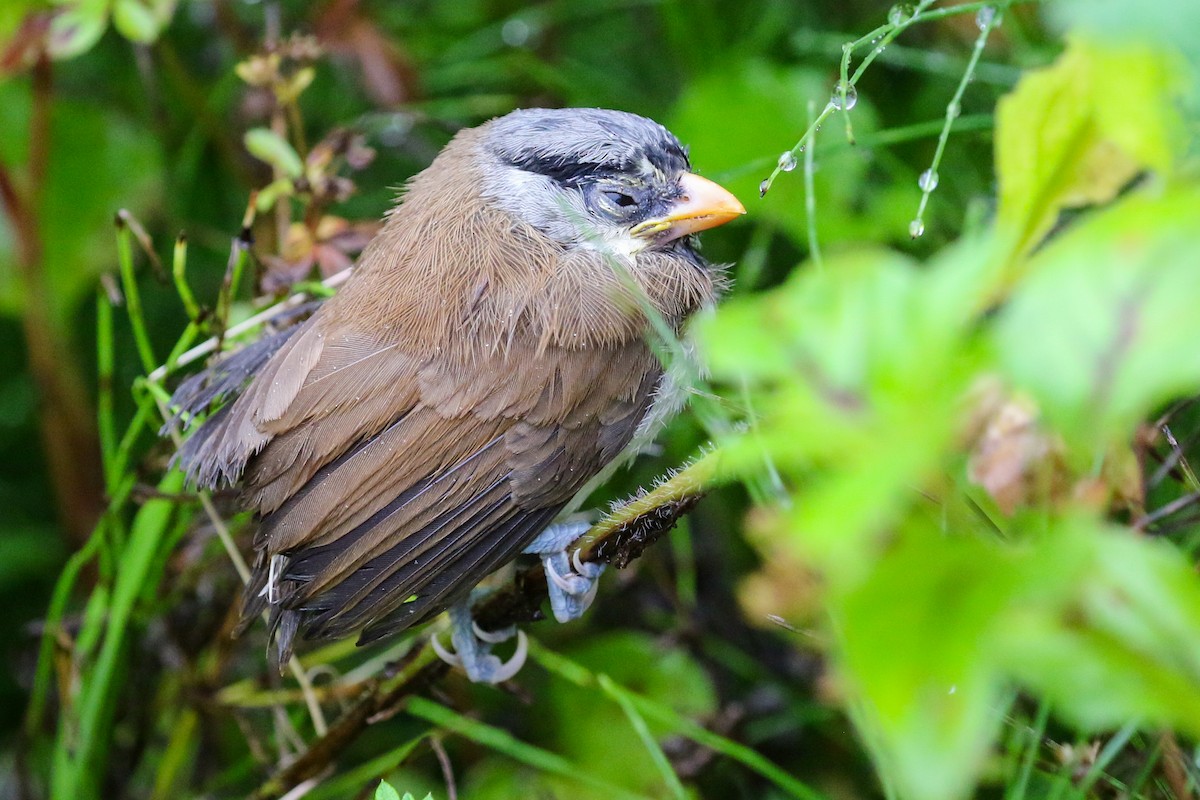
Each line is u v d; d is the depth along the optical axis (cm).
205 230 222
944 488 200
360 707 215
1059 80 198
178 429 217
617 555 213
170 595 218
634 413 215
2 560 221
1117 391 137
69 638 217
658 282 215
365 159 217
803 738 219
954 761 138
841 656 174
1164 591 146
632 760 218
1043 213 206
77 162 221
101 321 217
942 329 153
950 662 142
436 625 217
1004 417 207
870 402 151
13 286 220
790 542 149
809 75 219
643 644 219
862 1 222
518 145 216
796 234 219
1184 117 196
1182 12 151
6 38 217
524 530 214
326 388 214
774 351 156
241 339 217
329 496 214
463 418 214
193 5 223
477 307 214
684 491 211
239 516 217
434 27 224
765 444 153
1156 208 142
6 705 221
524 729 219
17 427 223
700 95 220
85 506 221
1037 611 146
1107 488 207
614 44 224
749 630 219
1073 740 212
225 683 219
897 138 215
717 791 218
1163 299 138
